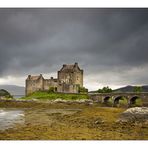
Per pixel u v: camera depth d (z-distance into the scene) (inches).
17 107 3228.3
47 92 4328.3
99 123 1244.5
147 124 1175.0
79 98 3833.7
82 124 1230.3
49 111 2425.0
